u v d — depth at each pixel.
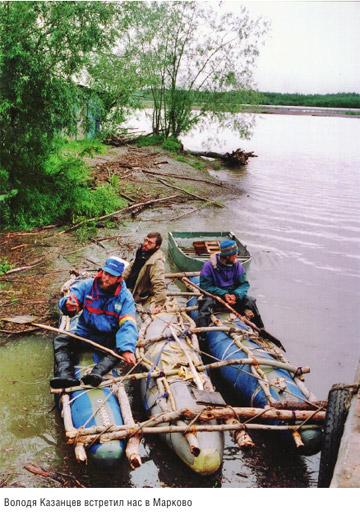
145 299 6.97
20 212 11.42
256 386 5.23
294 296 8.60
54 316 7.25
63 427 5.02
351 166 23.00
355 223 13.27
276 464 4.75
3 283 8.35
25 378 5.80
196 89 22.72
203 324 6.39
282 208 14.75
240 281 6.71
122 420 4.52
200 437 4.48
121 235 11.43
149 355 5.53
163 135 23.72
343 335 7.35
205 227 12.50
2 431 4.91
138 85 18.56
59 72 11.00
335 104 70.00
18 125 11.02
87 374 4.76
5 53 10.05
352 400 4.33
